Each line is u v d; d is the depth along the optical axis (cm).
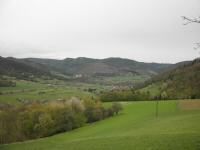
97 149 4028
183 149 3225
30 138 10312
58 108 10875
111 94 16625
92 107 11725
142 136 4447
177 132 4756
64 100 12556
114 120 10556
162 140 3812
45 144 6506
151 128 6372
